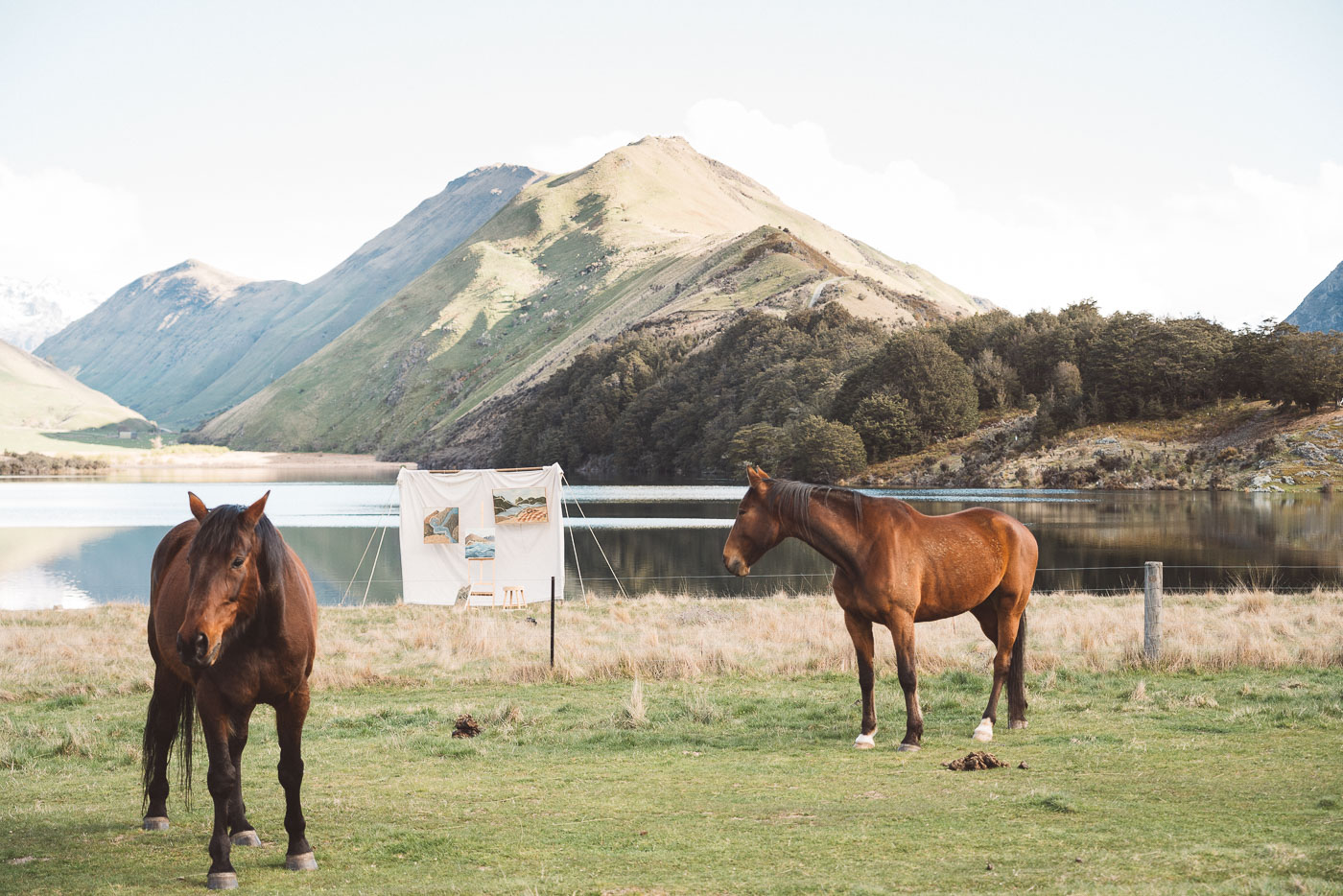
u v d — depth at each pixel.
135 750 10.34
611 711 11.82
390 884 5.69
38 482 159.75
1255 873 5.25
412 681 14.44
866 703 9.66
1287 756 8.34
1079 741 9.33
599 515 69.25
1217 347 109.56
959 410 112.88
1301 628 17.23
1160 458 94.69
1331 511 64.12
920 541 9.56
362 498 106.50
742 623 19.70
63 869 6.22
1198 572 34.69
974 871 5.56
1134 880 5.22
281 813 7.55
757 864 5.87
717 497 93.94
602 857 6.15
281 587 5.98
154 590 7.20
